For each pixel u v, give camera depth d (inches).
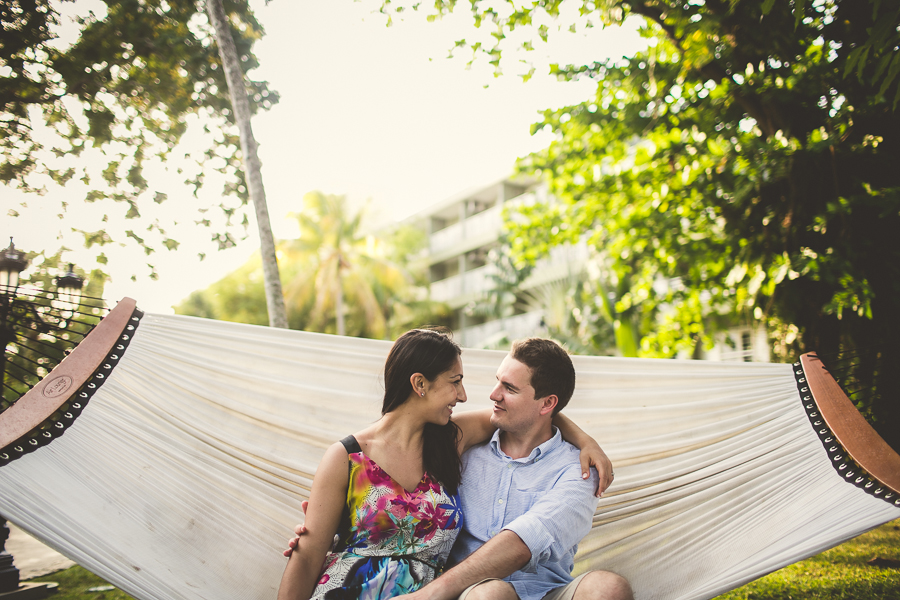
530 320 820.6
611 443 103.9
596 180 325.1
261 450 94.1
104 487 84.9
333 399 101.9
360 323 1101.1
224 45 202.2
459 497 79.4
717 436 102.2
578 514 73.0
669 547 96.5
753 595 134.7
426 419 73.7
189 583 83.0
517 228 399.5
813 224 191.2
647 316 330.6
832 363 108.6
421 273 1180.5
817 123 201.8
